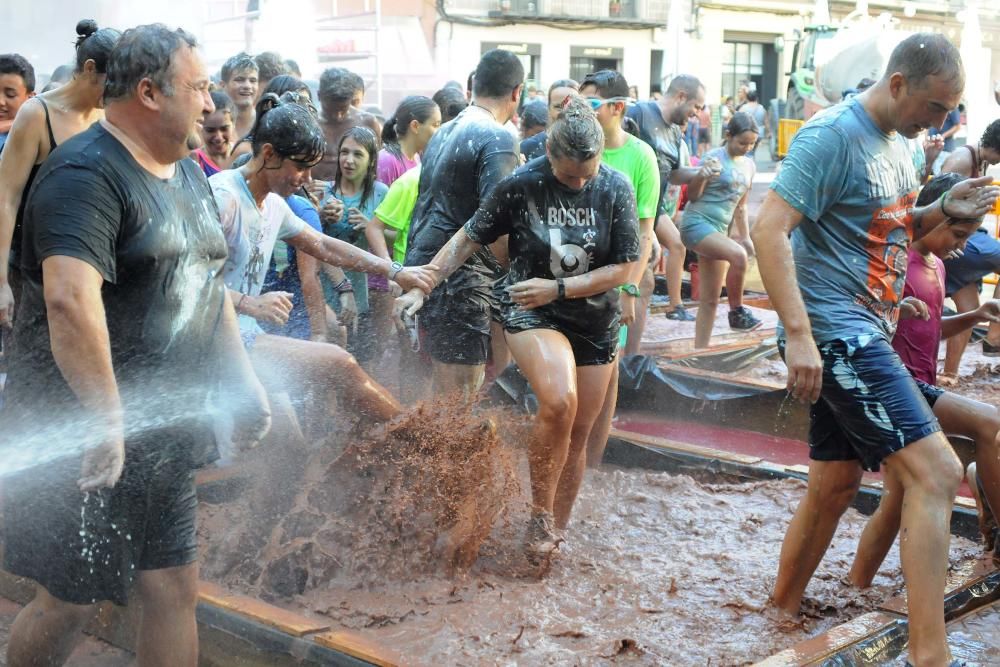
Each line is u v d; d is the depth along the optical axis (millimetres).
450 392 4914
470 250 4680
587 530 4918
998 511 4266
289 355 4398
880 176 3762
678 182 7984
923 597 3547
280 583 4059
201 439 3307
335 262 4738
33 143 3947
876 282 3832
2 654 3752
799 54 21156
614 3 33969
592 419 4629
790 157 3756
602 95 5895
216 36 14281
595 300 4469
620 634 3846
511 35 31922
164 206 3084
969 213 4367
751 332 9188
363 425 4418
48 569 3145
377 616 3848
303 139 4328
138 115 3027
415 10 20797
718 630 3932
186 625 3328
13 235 3600
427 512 4199
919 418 3607
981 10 26609
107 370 2902
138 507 3215
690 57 35750
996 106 19109
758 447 6703
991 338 8812
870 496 5305
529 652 3656
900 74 3672
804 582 4078
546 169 4430
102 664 3836
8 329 4449
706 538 4941
